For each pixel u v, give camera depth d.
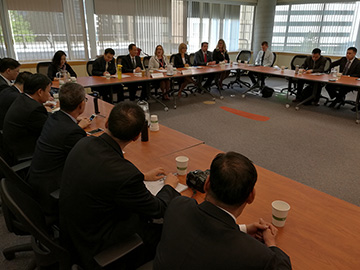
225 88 7.34
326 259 1.03
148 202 1.11
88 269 1.11
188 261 0.73
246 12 8.57
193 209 0.83
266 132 4.18
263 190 1.47
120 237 1.14
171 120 4.71
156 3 6.71
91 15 5.96
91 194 1.05
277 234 1.15
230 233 0.74
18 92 2.64
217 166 0.81
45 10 5.38
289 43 8.63
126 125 1.14
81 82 4.36
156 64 5.95
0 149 2.16
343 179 2.87
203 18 7.76
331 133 4.16
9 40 5.21
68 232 1.13
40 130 2.20
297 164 3.18
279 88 7.38
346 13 7.32
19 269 1.74
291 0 8.14
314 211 1.31
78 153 1.14
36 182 1.58
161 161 1.81
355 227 1.21
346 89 5.22
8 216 1.44
